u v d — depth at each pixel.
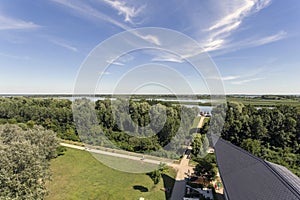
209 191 20.05
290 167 24.98
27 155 17.45
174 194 19.67
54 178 24.09
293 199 8.65
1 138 25.50
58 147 30.69
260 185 11.09
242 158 15.93
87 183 22.66
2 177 15.46
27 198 15.88
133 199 19.00
